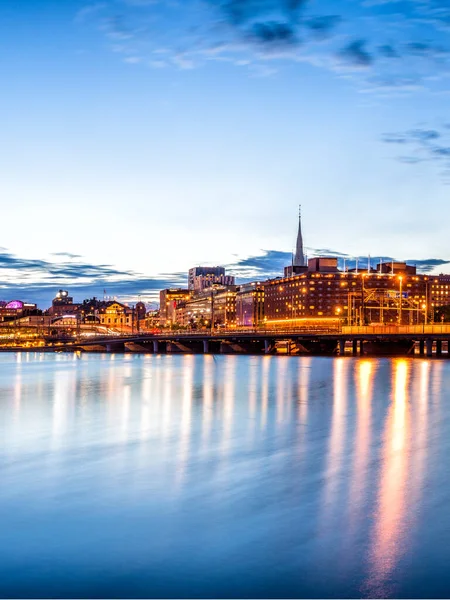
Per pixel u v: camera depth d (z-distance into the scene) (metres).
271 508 27.95
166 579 21.66
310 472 33.88
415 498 29.22
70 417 55.72
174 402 67.06
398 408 59.91
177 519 26.69
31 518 26.92
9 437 45.09
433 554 23.30
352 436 44.50
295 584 21.31
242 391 78.88
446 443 41.72
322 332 191.38
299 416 54.81
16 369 140.75
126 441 43.09
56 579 21.70
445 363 136.75
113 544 24.28
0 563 22.78
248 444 41.66
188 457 37.69
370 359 157.62
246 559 23.00
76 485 31.62
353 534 25.03
